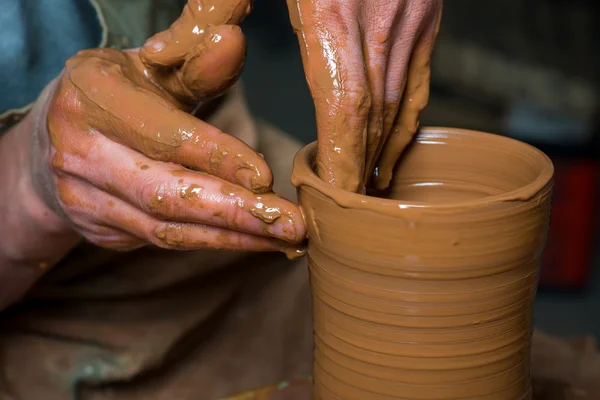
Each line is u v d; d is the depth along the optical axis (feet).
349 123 2.59
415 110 2.99
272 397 3.18
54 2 4.01
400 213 2.26
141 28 4.36
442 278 2.32
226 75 2.79
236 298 4.61
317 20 2.57
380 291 2.39
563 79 9.46
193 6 2.74
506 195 2.29
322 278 2.57
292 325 4.46
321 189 2.40
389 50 2.78
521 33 10.23
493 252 2.31
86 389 4.14
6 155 3.50
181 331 4.23
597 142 8.95
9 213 3.48
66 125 2.88
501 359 2.49
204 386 4.28
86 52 3.05
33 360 4.10
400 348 2.44
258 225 2.58
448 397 2.48
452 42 10.25
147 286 4.27
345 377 2.60
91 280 4.28
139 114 2.71
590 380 3.67
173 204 2.65
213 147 2.59
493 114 10.00
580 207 8.31
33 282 3.88
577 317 8.20
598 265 9.11
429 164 3.09
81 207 2.97
